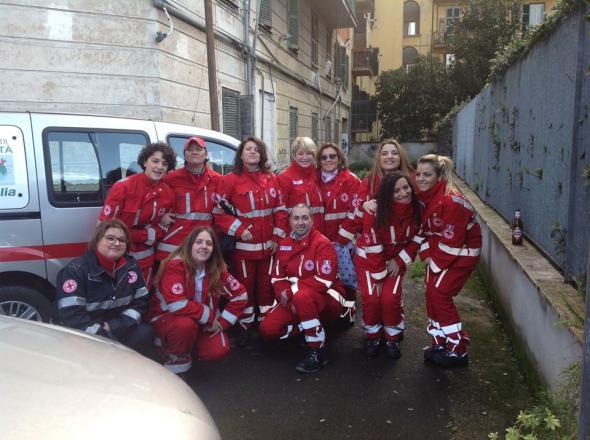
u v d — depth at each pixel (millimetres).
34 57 6941
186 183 4375
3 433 1535
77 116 4277
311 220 4262
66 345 2244
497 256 5484
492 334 4848
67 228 4098
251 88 10977
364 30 27984
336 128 22109
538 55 4832
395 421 3414
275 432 3297
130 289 3682
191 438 1818
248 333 4727
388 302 4234
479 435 3246
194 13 8555
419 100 25844
